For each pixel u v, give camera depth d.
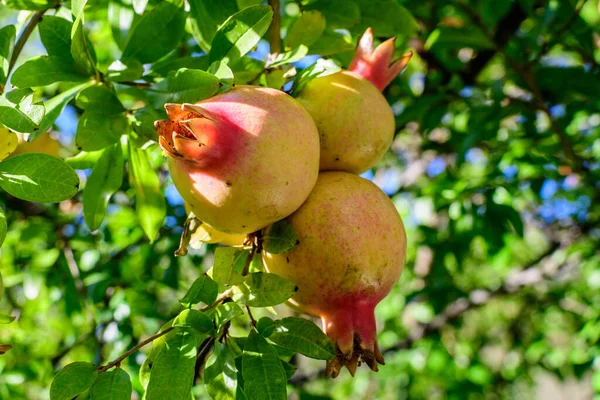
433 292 1.12
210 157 0.43
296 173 0.44
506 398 1.37
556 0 0.79
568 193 1.12
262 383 0.45
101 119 0.52
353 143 0.49
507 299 1.42
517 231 0.91
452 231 1.01
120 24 0.60
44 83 0.52
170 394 0.44
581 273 1.27
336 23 0.61
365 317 0.48
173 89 0.48
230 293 0.48
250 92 0.45
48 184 0.45
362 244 0.46
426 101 0.91
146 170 0.58
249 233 0.48
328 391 1.56
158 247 0.94
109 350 0.92
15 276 0.92
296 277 0.47
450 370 1.28
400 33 0.64
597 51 1.02
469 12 0.81
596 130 1.04
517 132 1.00
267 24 0.50
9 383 0.92
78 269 0.90
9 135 0.46
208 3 0.57
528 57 0.84
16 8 0.56
